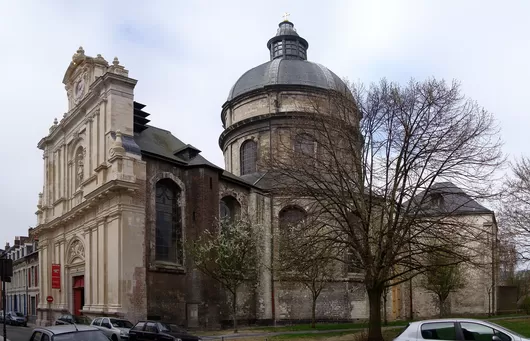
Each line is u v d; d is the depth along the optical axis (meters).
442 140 18.72
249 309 32.97
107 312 27.27
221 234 29.91
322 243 22.09
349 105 20.17
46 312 37.28
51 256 38.59
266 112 40.00
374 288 18.64
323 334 24.84
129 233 27.42
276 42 46.47
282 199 25.42
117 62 30.30
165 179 30.41
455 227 18.94
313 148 21.28
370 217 19.52
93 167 31.48
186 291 29.67
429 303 41.66
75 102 36.59
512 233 26.09
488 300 39.75
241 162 40.78
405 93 19.97
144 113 33.16
